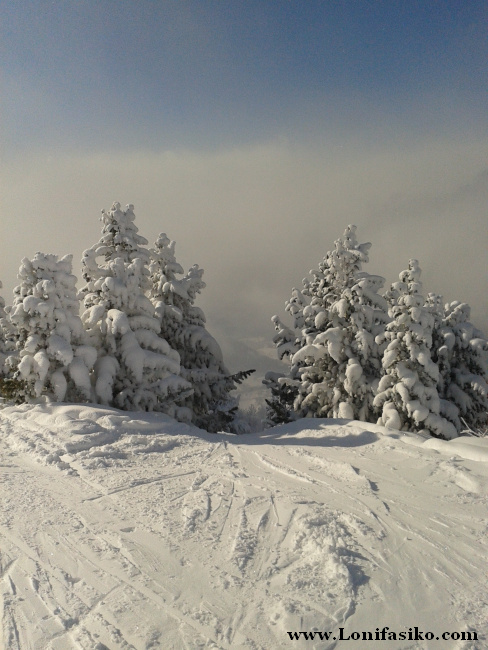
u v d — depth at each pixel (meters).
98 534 6.70
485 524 6.55
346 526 6.65
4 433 13.09
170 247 24.23
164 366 18.16
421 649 4.21
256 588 5.25
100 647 4.30
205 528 6.83
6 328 22.61
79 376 16.23
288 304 25.94
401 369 15.88
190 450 11.58
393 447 10.60
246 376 24.52
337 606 4.85
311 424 14.29
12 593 5.21
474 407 21.34
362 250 21.14
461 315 22.55
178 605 4.95
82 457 10.64
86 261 18.73
